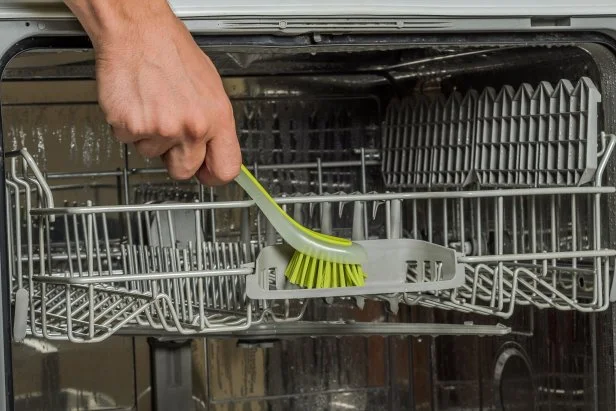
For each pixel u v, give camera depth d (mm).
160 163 1327
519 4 880
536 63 1076
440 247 846
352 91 1401
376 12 843
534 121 986
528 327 1155
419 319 1405
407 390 1450
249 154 1372
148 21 732
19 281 798
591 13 895
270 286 924
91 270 771
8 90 1248
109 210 766
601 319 982
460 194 862
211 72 771
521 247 1062
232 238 1351
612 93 949
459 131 1137
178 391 1299
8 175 919
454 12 865
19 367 1291
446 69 1252
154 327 792
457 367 1338
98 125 1299
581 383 1033
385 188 1391
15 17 753
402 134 1302
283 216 813
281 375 1417
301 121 1393
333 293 813
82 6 719
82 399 1318
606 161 901
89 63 1078
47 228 854
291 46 851
